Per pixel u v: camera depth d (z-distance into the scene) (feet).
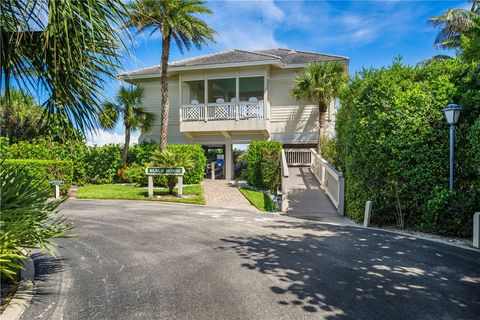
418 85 28.68
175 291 14.29
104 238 24.13
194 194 48.60
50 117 15.56
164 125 57.67
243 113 62.85
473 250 21.42
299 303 13.06
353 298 13.56
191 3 53.67
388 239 24.47
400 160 28.35
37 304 12.96
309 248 21.61
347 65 67.82
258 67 63.05
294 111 67.00
